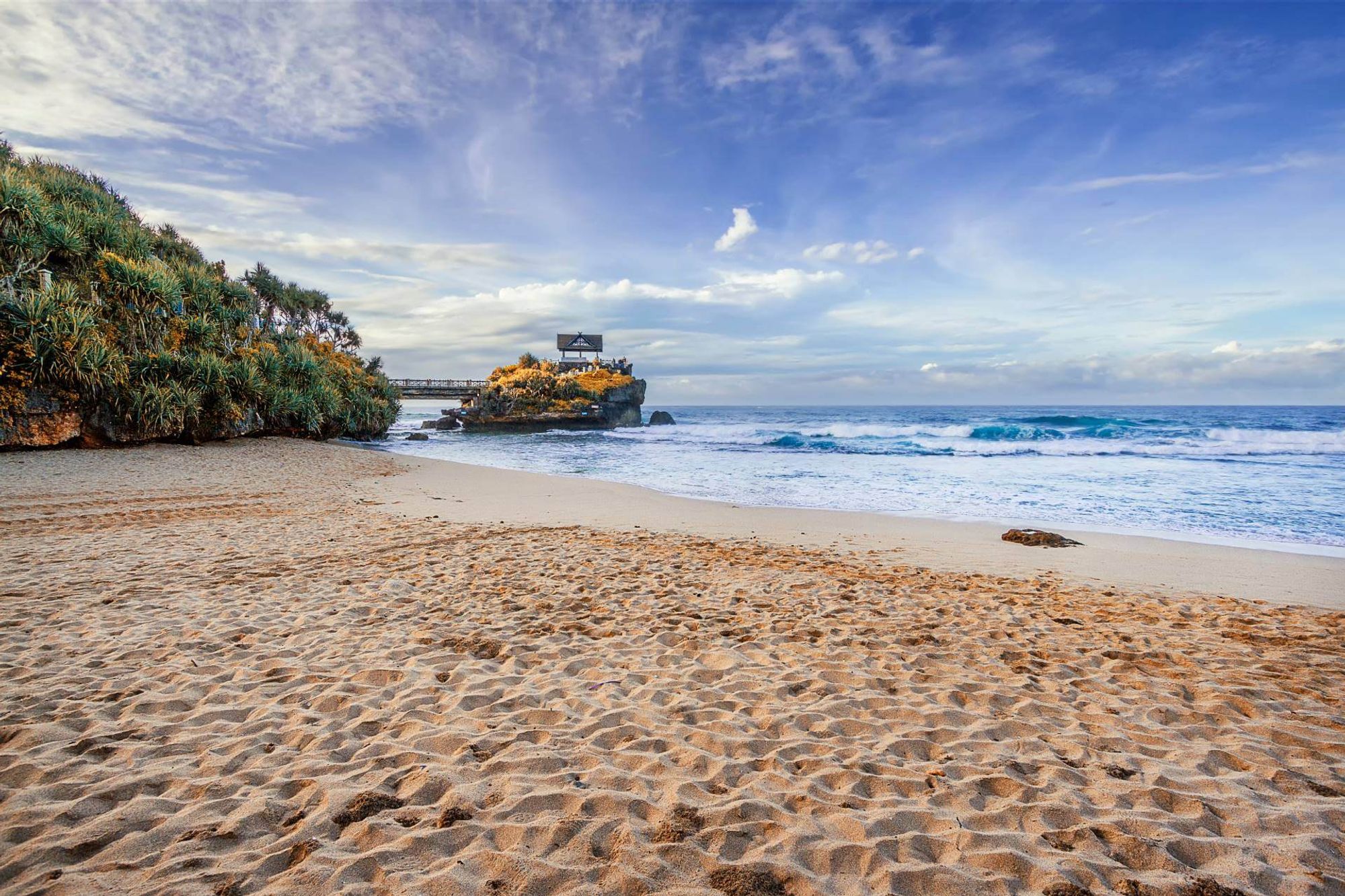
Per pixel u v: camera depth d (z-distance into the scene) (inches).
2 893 81.0
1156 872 92.0
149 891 82.3
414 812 103.2
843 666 180.1
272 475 679.7
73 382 733.9
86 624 203.2
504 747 128.3
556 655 185.9
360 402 1407.5
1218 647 199.0
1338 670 178.4
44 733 127.9
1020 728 142.3
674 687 163.9
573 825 100.3
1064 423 1721.2
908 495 628.1
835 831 101.0
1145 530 440.8
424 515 477.1
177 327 922.7
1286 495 595.5
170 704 144.7
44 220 789.9
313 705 147.2
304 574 281.6
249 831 97.3
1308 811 107.7
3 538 340.8
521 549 348.2
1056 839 100.0
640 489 663.8
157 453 770.2
